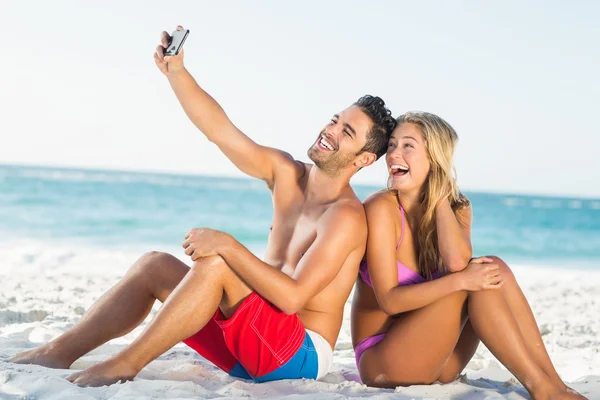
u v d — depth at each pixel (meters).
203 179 48.44
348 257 3.21
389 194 3.37
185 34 3.22
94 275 7.95
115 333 3.16
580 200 51.34
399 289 3.14
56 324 4.58
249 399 2.68
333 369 3.80
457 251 3.12
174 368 3.31
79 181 35.78
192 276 2.88
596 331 5.74
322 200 3.33
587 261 17.38
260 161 3.44
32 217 19.88
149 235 17.16
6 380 2.70
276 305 2.93
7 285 6.70
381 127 3.34
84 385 2.73
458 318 3.04
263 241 17.28
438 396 2.95
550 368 3.03
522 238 22.83
